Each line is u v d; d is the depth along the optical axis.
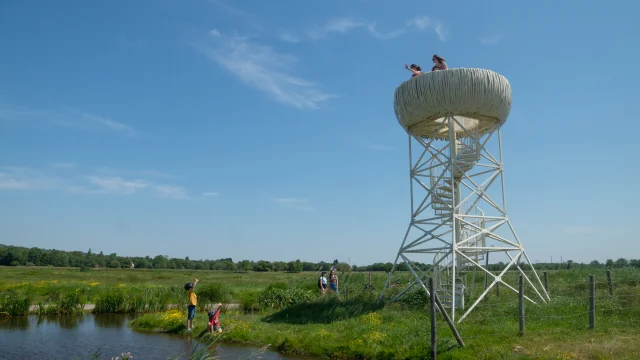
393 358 11.96
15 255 98.44
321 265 94.25
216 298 25.86
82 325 19.84
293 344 14.07
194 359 10.79
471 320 15.02
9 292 27.41
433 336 11.30
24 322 20.80
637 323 13.15
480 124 19.64
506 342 11.78
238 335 15.78
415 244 18.89
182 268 109.25
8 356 13.94
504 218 18.83
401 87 18.94
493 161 18.97
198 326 17.34
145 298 24.38
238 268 100.00
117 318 22.06
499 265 31.66
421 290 19.09
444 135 21.23
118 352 14.31
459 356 11.10
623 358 10.02
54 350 14.70
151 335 17.25
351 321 15.95
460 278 17.67
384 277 32.44
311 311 18.91
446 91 17.44
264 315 19.92
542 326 13.37
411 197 19.61
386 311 17.11
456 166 18.14
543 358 10.30
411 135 19.66
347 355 12.80
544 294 18.53
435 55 20.27
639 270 22.84
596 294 16.44
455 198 19.95
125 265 108.62
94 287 30.80
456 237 18.91
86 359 13.46
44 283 33.94
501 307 16.38
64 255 105.06
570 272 24.12
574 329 12.80
